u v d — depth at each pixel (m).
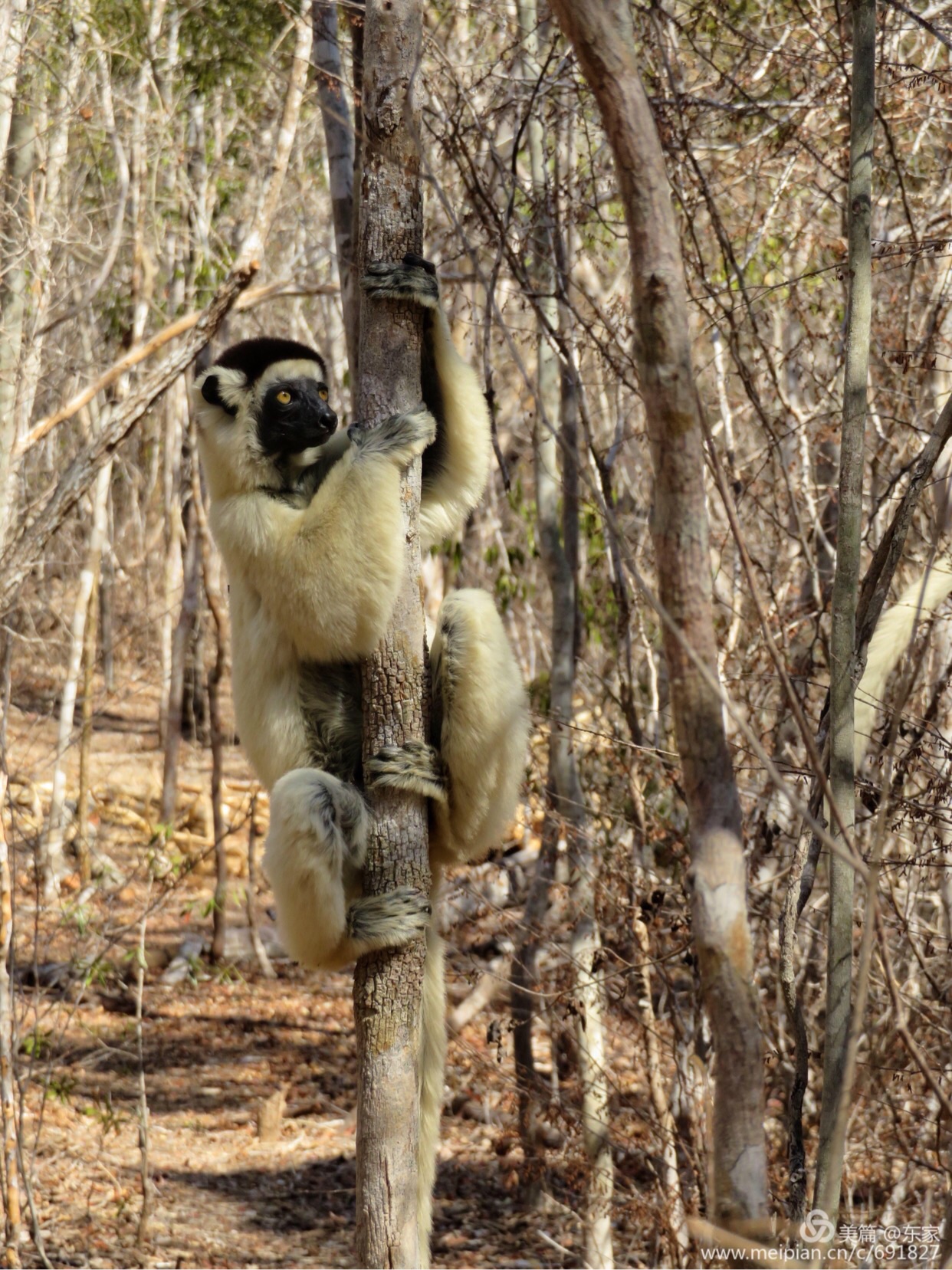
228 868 18.34
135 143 13.89
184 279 17.25
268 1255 8.63
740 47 7.70
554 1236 9.16
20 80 10.52
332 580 5.25
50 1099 10.91
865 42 4.34
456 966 10.30
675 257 2.70
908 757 6.10
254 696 6.06
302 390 6.07
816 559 8.49
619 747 8.09
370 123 4.99
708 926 2.77
